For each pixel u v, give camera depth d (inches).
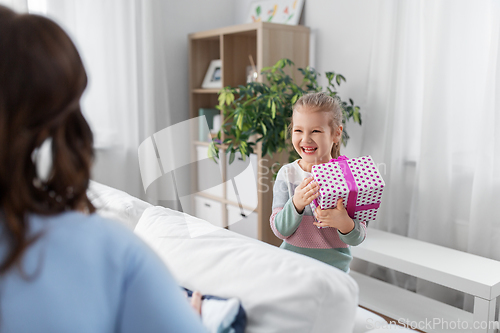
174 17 119.7
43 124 18.0
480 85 78.8
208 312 32.7
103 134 105.5
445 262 72.3
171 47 120.4
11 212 17.4
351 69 102.2
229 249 38.8
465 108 80.7
